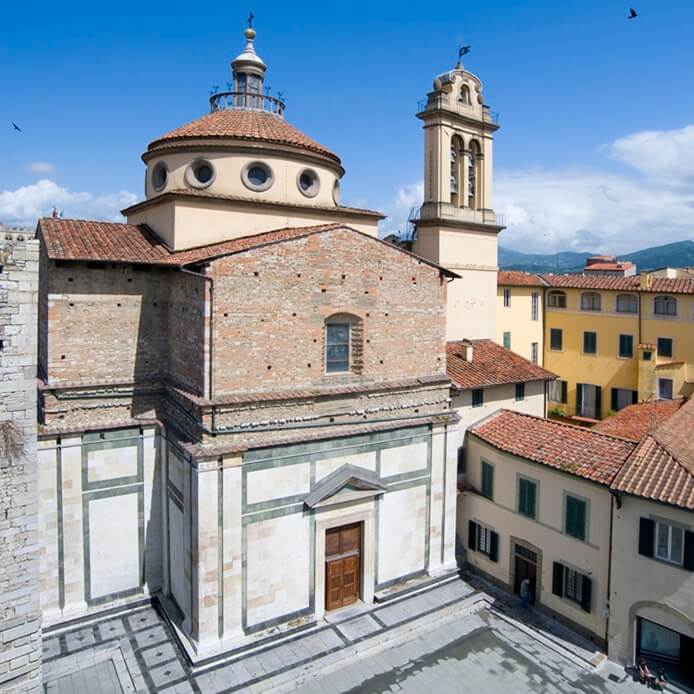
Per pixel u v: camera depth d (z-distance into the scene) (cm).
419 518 2914
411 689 2259
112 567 2641
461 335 4056
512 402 3575
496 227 4144
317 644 2477
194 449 2275
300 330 2492
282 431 2461
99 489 2583
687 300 4634
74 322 2533
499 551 2986
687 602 2194
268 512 2444
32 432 1861
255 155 3027
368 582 2748
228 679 2261
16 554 1862
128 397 2647
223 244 2795
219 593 2347
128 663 2333
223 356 2314
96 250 2577
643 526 2306
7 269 1783
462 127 3947
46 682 2239
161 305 2714
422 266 2848
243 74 3562
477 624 2681
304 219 3145
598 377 5178
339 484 2542
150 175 3256
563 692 2248
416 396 2850
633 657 2370
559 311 5422
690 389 4619
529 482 2817
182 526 2486
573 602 2633
